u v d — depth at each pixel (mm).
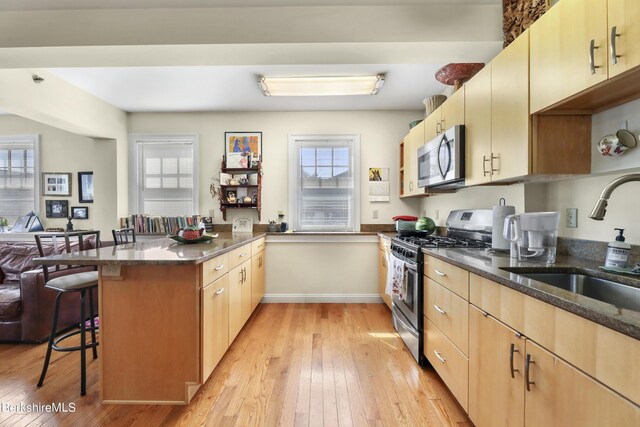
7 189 4055
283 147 3998
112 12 2068
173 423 1631
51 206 4012
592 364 839
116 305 1785
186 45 2082
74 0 1989
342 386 1971
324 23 2074
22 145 4051
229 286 2324
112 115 3736
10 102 2590
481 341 1424
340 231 4016
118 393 1791
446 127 2447
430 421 1648
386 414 1703
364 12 2072
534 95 1466
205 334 1841
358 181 3984
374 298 3805
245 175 3986
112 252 1979
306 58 2297
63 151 4020
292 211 3998
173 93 3385
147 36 2066
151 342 1786
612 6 1080
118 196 3861
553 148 1504
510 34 1936
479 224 2496
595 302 884
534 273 1426
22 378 2049
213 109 3916
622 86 1163
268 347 2535
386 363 2266
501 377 1266
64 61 2281
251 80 3070
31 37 2064
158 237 3900
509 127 1645
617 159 1394
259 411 1728
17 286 2895
